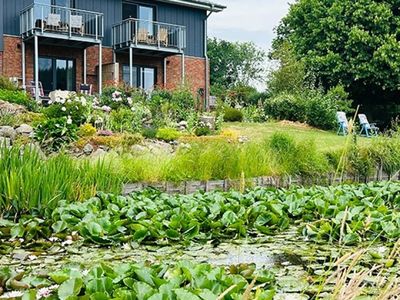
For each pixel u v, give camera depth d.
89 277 2.81
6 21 16.55
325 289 3.04
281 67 20.52
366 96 25.61
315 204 5.84
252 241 4.73
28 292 2.63
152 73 19.78
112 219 5.02
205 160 8.05
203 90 20.77
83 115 10.90
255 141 9.71
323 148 10.56
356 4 23.98
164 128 11.28
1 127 9.47
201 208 5.50
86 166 6.38
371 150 9.96
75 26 16.77
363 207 5.62
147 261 3.54
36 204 5.27
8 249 4.25
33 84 16.42
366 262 3.74
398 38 24.25
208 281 2.71
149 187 7.05
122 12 19.12
